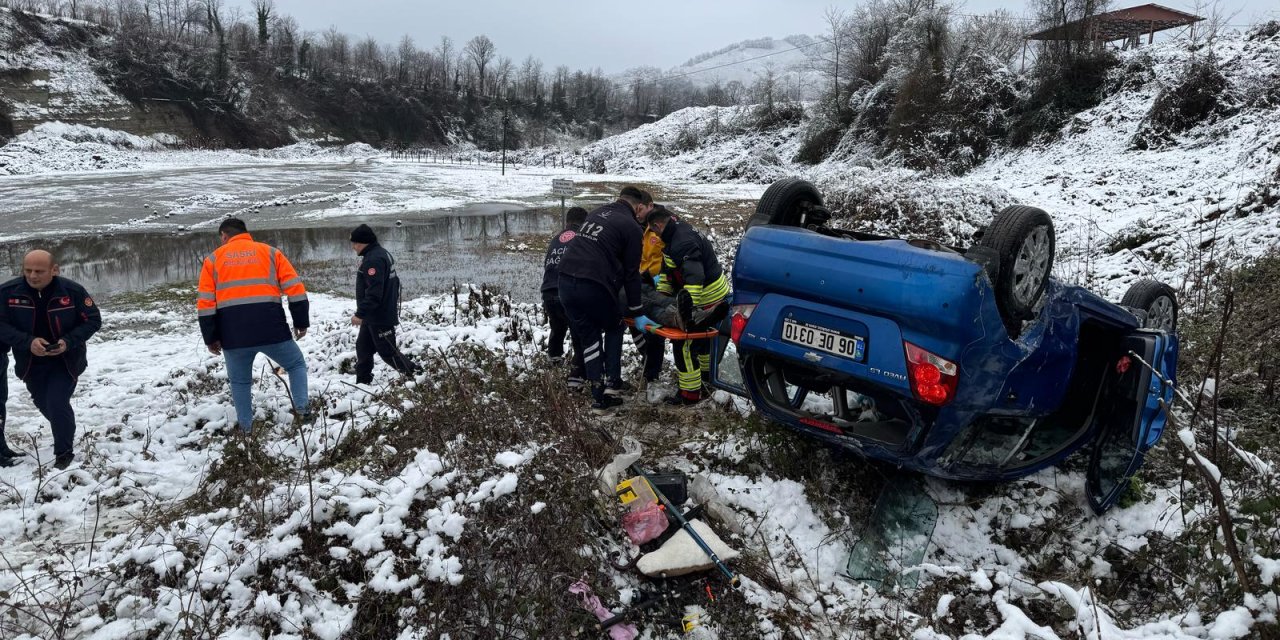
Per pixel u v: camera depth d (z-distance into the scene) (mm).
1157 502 4199
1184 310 7609
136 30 72500
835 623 3541
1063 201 18484
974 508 4223
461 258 15945
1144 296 5551
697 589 3600
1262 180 12062
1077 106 31125
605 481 4008
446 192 32688
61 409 4898
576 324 5285
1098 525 4117
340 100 89688
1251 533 3463
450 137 98312
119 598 3318
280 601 3271
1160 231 11656
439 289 12703
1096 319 4270
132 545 3678
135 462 4957
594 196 31328
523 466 3828
